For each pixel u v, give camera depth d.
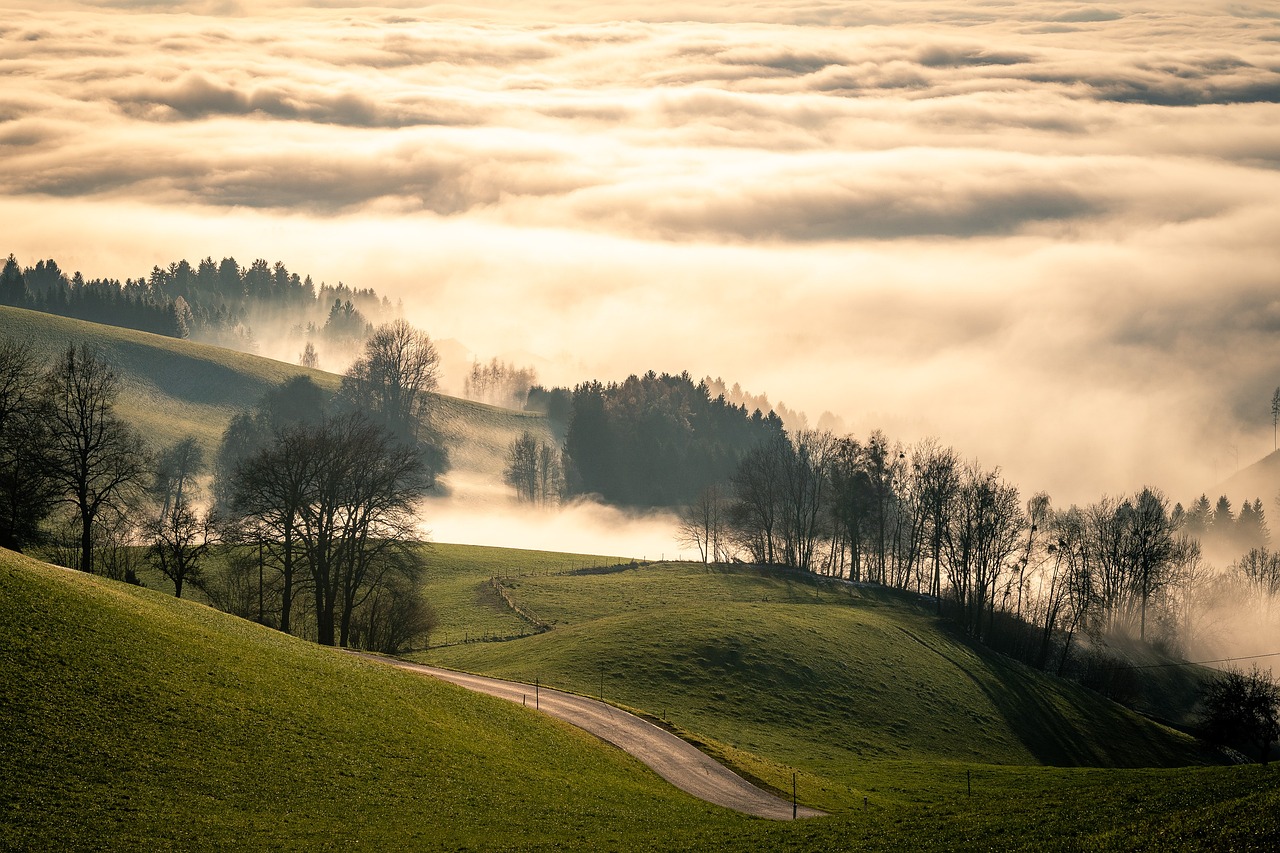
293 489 87.88
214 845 39.59
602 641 99.44
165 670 51.88
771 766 66.88
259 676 55.62
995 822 47.38
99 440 86.44
